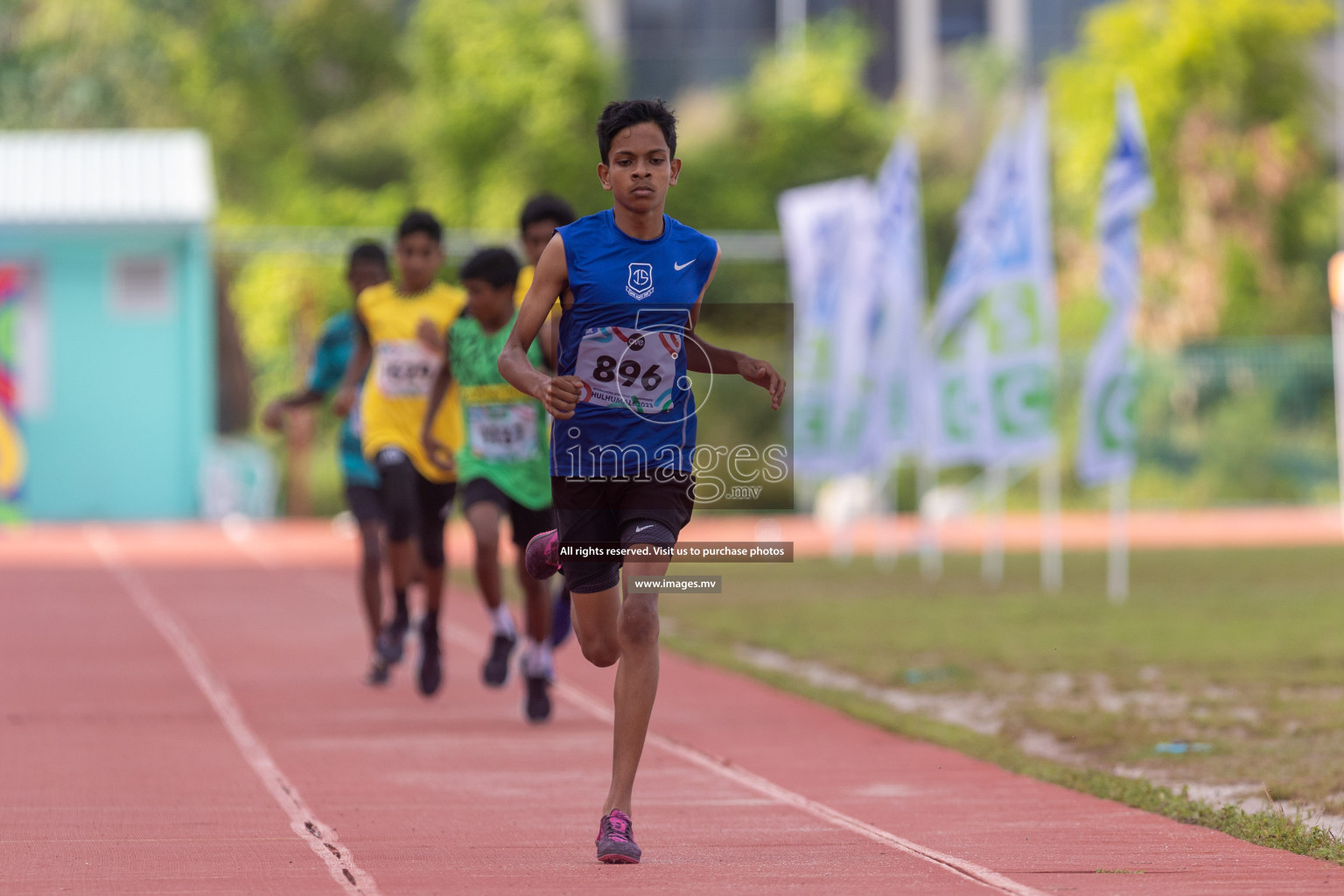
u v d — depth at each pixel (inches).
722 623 1451.8
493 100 3988.7
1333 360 3575.3
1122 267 1617.9
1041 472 3454.7
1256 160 3912.4
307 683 1066.7
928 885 512.1
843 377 1988.2
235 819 629.9
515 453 898.1
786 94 4456.2
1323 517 3235.7
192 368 3090.6
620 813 554.9
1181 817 637.3
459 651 1251.8
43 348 3053.6
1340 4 4621.1
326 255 3184.1
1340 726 852.0
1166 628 1370.6
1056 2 5068.9
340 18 4859.7
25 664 1154.0
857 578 1975.9
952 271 1817.2
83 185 3063.5
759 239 3518.7
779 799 685.9
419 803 669.9
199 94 4559.5
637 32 5059.1
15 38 4584.2
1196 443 3516.2
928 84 5024.6
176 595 1715.1
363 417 1024.9
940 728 865.5
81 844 577.9
